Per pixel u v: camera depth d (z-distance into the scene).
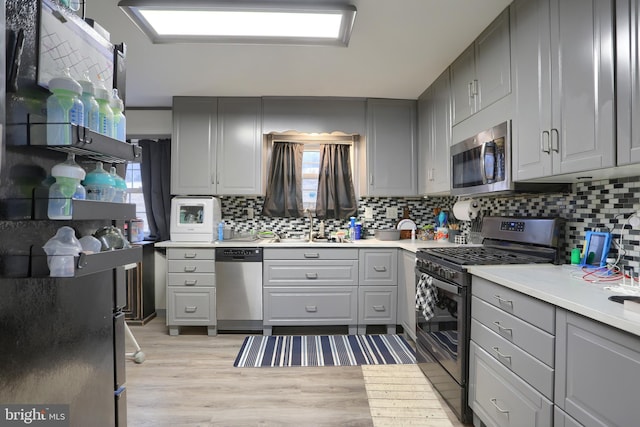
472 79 2.43
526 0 1.83
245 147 3.56
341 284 3.30
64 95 0.90
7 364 0.79
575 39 1.49
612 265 1.67
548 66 1.66
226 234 3.60
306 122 3.56
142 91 3.40
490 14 2.09
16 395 0.81
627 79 1.25
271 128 3.56
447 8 2.03
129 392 2.25
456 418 1.98
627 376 0.99
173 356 2.81
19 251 0.83
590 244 1.82
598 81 1.37
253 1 1.96
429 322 2.35
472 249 2.54
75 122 0.93
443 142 2.95
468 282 1.91
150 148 3.89
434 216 3.90
